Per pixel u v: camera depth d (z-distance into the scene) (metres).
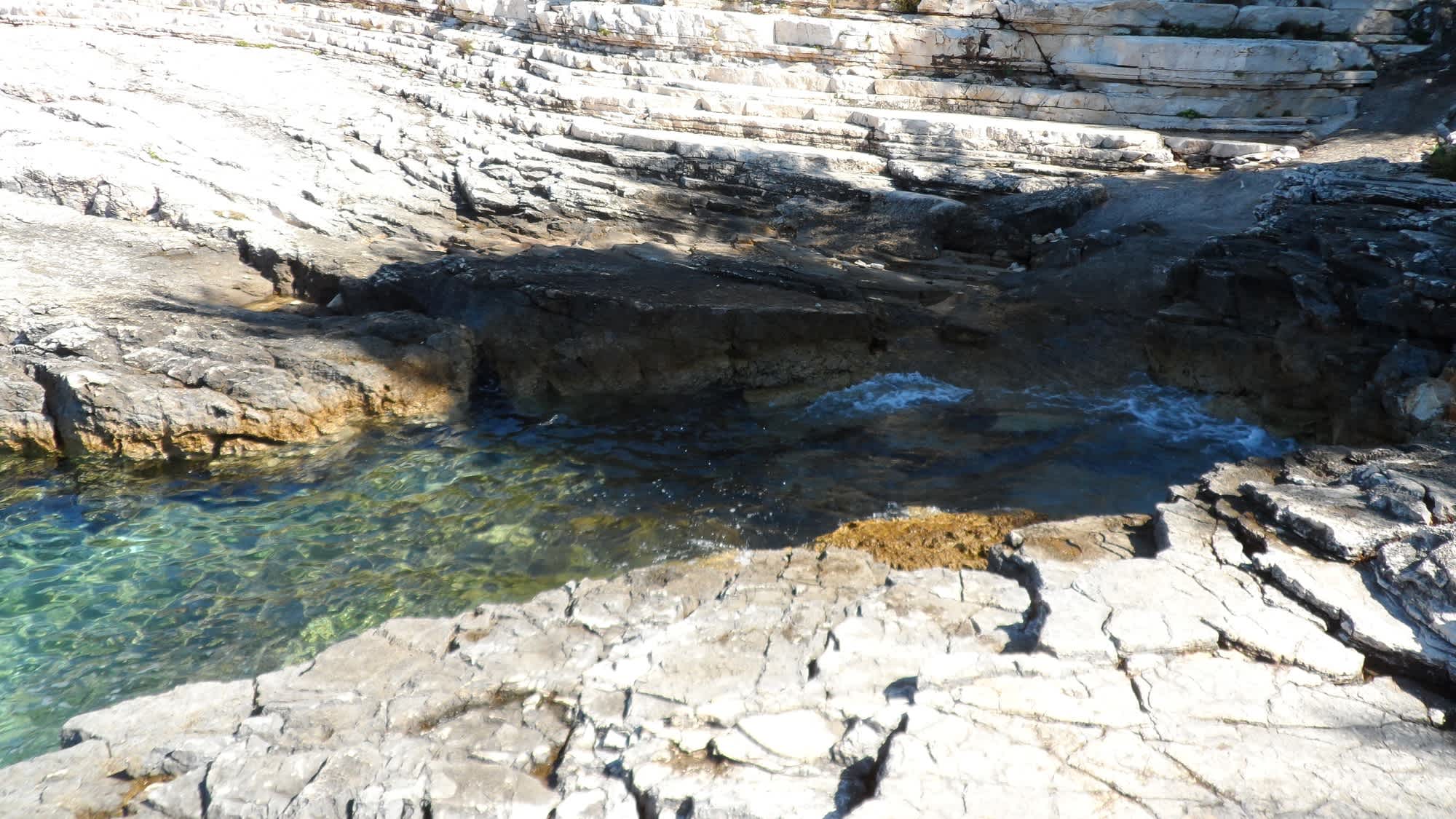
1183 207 12.41
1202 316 9.79
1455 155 11.31
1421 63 14.16
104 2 20.61
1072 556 5.75
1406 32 14.43
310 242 12.95
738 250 13.12
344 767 4.18
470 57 18.80
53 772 4.39
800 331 10.62
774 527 7.55
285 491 8.43
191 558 7.37
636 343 10.52
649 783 3.94
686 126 16.12
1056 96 15.23
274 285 12.58
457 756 4.25
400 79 18.80
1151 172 13.78
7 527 7.82
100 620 6.58
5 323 10.13
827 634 5.00
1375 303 8.48
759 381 10.65
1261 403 9.16
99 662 6.13
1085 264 11.45
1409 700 4.18
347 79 18.73
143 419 8.98
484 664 4.95
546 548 7.41
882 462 8.70
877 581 5.71
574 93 16.84
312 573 7.14
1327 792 3.66
